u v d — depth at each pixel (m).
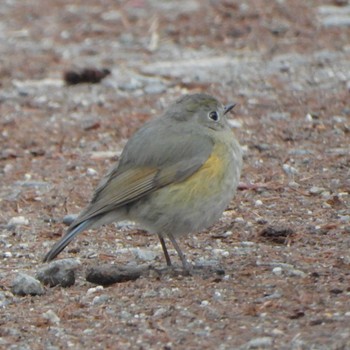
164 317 10.00
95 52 22.61
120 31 24.02
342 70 20.30
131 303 10.47
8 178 15.59
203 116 11.28
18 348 9.57
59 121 18.28
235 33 23.09
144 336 9.61
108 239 12.83
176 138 11.05
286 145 16.19
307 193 13.84
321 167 14.95
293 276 10.89
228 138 11.22
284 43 22.36
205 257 11.85
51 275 11.22
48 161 16.33
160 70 21.03
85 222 10.94
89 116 18.48
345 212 13.09
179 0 26.08
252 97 18.94
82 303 10.59
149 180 10.92
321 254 11.59
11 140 17.34
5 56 22.48
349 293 10.19
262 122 17.39
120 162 11.24
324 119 17.39
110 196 10.98
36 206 14.33
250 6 24.69
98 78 20.45
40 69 21.52
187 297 10.48
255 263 11.44
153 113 18.50
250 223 12.91
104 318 10.16
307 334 9.27
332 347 8.95
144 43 23.09
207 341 9.35
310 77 19.98
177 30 23.67
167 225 11.02
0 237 13.14
